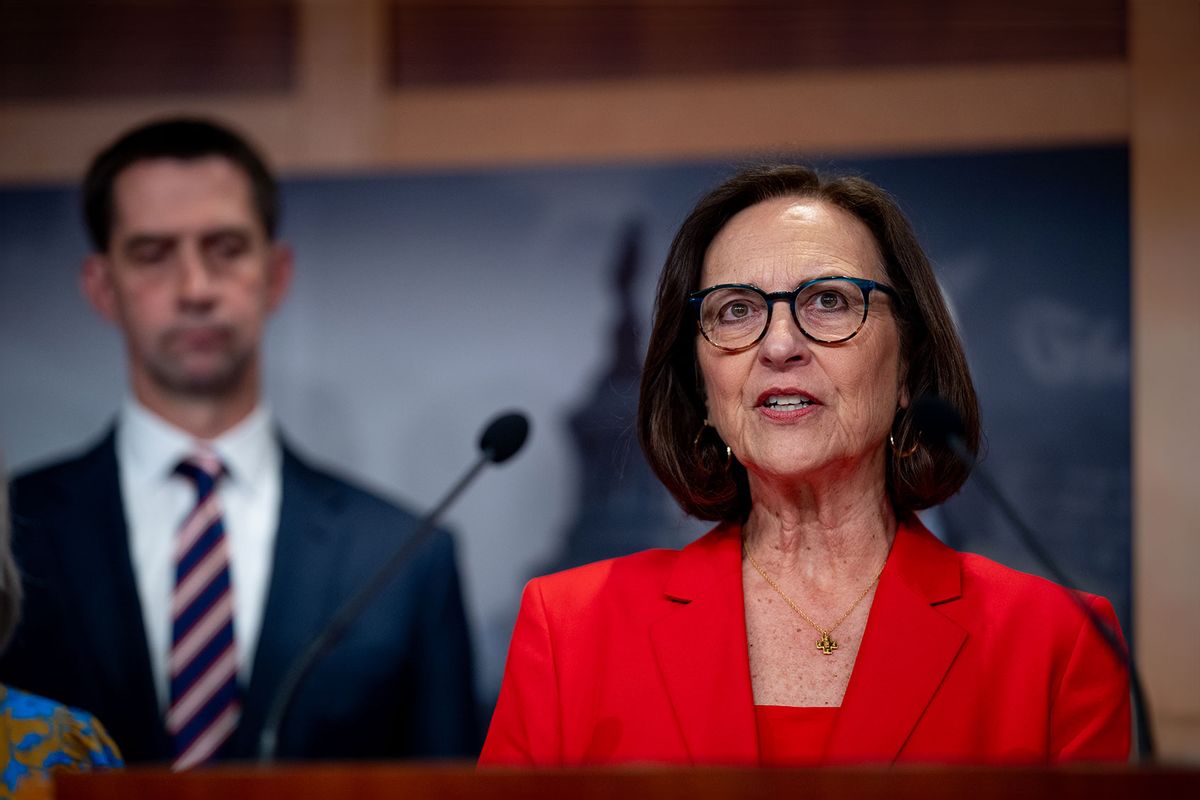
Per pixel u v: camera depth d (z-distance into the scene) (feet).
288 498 42.57
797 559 24.09
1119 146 42.83
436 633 41.81
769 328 23.32
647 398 25.63
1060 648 22.34
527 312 43.80
